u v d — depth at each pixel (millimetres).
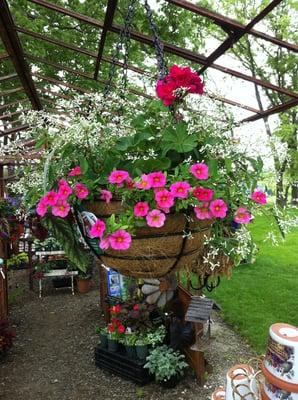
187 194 1047
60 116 1338
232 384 1177
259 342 3600
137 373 3023
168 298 3260
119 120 1378
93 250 1158
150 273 1132
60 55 6824
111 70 1512
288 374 1027
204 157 1227
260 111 3605
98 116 1341
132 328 3201
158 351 3020
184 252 1124
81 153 1198
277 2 2197
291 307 4324
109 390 2998
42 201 1100
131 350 3125
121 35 1521
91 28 6129
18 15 5312
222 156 1219
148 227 1059
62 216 1076
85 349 3713
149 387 3008
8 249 4965
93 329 4176
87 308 4863
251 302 4527
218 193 1107
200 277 1736
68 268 5469
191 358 3096
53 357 3582
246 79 3193
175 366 2947
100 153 1209
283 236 1357
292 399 1027
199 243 1176
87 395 2947
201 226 1152
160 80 1296
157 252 1086
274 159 1348
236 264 1566
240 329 3898
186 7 2434
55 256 5473
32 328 4273
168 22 5191
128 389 2992
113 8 2531
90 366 3383
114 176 1076
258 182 1317
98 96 1383
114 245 999
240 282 5230
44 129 1292
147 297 3271
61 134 1250
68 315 4641
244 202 1233
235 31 2592
